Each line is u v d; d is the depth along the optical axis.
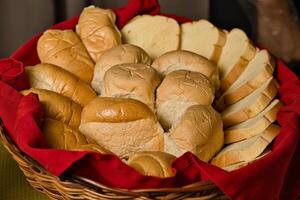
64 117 0.63
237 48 0.77
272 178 0.55
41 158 0.53
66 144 0.59
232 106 0.70
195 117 0.59
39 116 0.59
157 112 0.64
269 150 0.61
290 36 1.02
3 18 1.00
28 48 0.74
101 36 0.73
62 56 0.72
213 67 0.68
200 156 0.59
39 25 1.01
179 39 0.79
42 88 0.66
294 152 0.61
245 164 0.59
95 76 0.70
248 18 1.03
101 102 0.60
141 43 0.80
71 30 0.76
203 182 0.52
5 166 0.66
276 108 0.66
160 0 1.02
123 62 0.68
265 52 0.74
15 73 0.65
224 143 0.65
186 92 0.62
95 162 0.52
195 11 1.03
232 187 0.52
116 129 0.59
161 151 0.59
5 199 0.62
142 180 0.51
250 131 0.64
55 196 0.57
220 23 1.05
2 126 0.62
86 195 0.52
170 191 0.51
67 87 0.67
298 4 0.99
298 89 0.68
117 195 0.51
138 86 0.62
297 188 0.63
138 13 0.83
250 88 0.71
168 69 0.68
